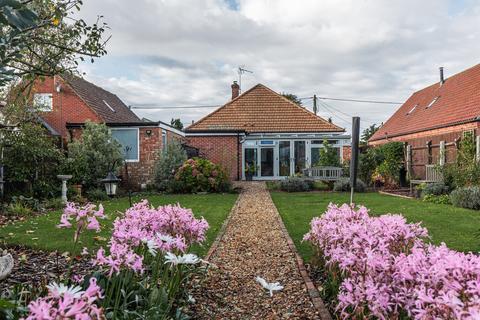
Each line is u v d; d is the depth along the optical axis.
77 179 14.01
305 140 23.08
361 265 2.75
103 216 2.72
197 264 4.49
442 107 20.81
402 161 20.83
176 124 48.16
